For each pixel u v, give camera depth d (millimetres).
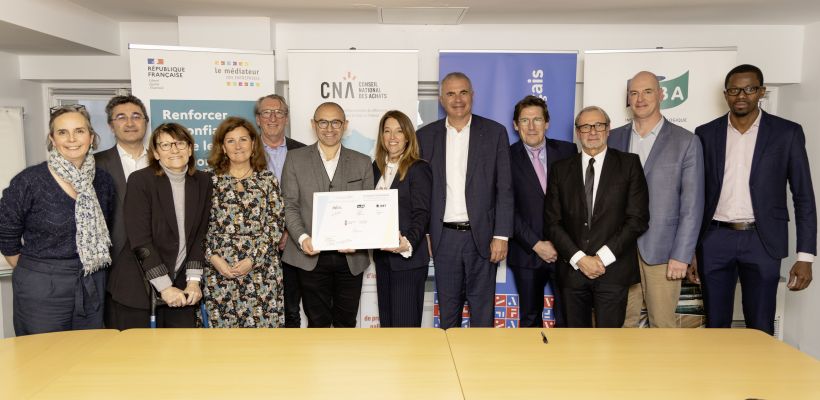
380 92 4203
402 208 3135
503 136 3373
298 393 1564
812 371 1725
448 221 3373
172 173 2723
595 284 2945
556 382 1637
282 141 3771
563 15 4336
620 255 2898
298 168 3178
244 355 1845
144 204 2672
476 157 3322
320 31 4613
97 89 4883
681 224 3092
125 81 4816
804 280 3080
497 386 1609
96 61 4684
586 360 1806
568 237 2982
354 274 3215
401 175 3162
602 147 2982
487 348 1914
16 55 4602
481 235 3316
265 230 2949
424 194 3164
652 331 2094
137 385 1615
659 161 3137
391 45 4660
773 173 3055
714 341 1986
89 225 2615
